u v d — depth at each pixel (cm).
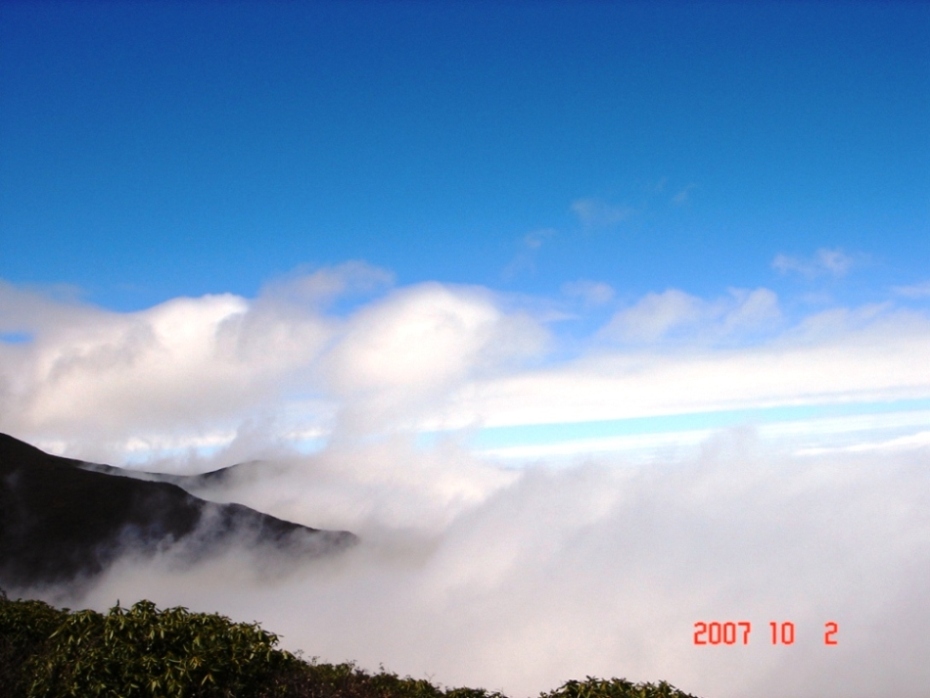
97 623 1078
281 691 1063
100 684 966
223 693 1005
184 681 978
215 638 1063
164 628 1046
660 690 1008
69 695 977
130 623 1044
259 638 1113
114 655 1000
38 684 995
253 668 1059
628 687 1034
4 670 1054
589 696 991
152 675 978
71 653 1030
